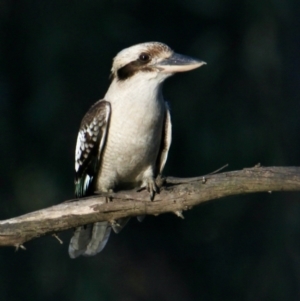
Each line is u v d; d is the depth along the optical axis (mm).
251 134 15867
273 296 16078
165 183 8047
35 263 15039
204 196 7934
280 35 16703
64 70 15320
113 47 15484
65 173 15375
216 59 15930
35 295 14922
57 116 15258
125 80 9031
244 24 16125
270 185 7727
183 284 16672
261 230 16250
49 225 8094
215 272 16484
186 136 15688
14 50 15375
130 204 8109
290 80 16766
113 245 16578
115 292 15953
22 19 15414
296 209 16359
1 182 15117
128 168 9281
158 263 16797
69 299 15008
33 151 15281
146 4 15820
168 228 16844
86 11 15398
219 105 15891
